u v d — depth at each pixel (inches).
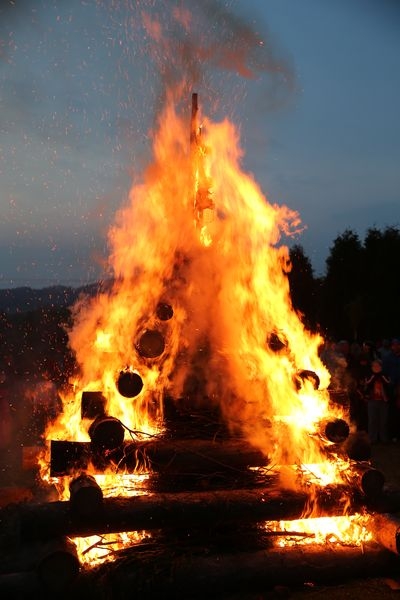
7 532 162.9
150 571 146.4
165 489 161.9
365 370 365.1
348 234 922.7
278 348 195.9
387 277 842.2
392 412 360.8
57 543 150.8
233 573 149.2
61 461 162.2
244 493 157.8
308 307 900.6
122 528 149.9
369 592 151.2
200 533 159.3
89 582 146.0
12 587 142.3
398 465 296.4
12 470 256.5
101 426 158.9
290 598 148.0
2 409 310.0
